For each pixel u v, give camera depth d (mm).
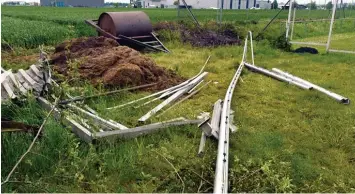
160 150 4352
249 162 3953
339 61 10664
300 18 27312
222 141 4266
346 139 5000
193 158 4242
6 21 16703
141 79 7094
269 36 16531
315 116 6008
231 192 3572
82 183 3650
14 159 3738
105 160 3988
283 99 6902
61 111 4586
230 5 56594
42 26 14445
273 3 53719
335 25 24031
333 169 4262
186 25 15609
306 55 11867
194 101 6637
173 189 3664
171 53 11578
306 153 4590
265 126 5461
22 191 3402
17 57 9992
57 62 8008
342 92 7562
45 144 4047
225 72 9203
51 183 3611
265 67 9898
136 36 11922
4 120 4488
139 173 3889
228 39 14484
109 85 6629
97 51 8016
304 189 3725
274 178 3590
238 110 6133
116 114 5379
